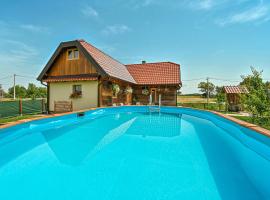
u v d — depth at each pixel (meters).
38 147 5.97
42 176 3.99
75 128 8.99
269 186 3.62
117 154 5.36
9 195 3.27
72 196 3.24
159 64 23.41
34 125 7.60
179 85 20.53
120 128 9.12
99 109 13.34
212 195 3.26
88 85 15.45
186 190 3.41
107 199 3.19
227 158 5.05
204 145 6.19
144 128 9.19
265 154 4.68
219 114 10.00
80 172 4.17
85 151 5.61
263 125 7.51
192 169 4.29
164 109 16.38
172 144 6.34
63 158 5.06
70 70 16.17
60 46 15.88
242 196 3.25
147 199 3.15
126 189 3.46
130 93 21.03
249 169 4.35
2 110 12.41
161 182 3.76
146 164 4.61
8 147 5.93
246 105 8.29
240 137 6.57
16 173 4.12
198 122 11.09
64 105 15.05
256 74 8.40
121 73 18.95
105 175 4.06
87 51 14.98
